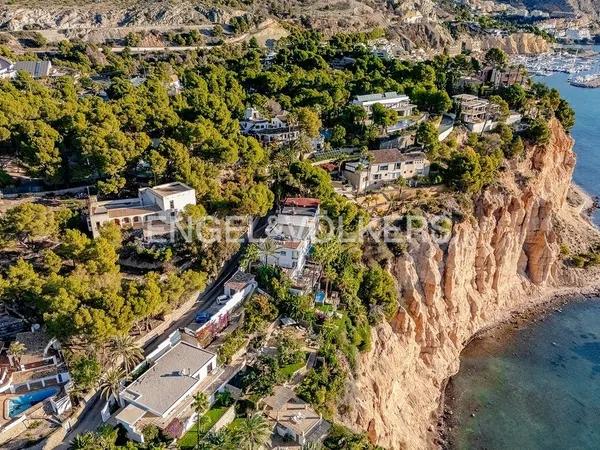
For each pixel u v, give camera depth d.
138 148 104.38
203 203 102.12
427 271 110.38
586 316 132.75
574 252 152.12
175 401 66.69
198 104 126.56
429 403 104.00
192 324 81.62
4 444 61.53
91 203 97.44
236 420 69.81
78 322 68.00
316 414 71.69
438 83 176.12
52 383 69.12
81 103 121.19
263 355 78.88
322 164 127.00
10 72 155.88
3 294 75.00
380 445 86.88
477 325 124.69
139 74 178.12
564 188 162.88
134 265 88.50
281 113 141.12
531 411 103.88
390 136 139.00
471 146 138.50
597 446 96.62
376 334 96.50
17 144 102.50
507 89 164.12
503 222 128.12
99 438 60.75
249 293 88.62
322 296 92.06
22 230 83.19
